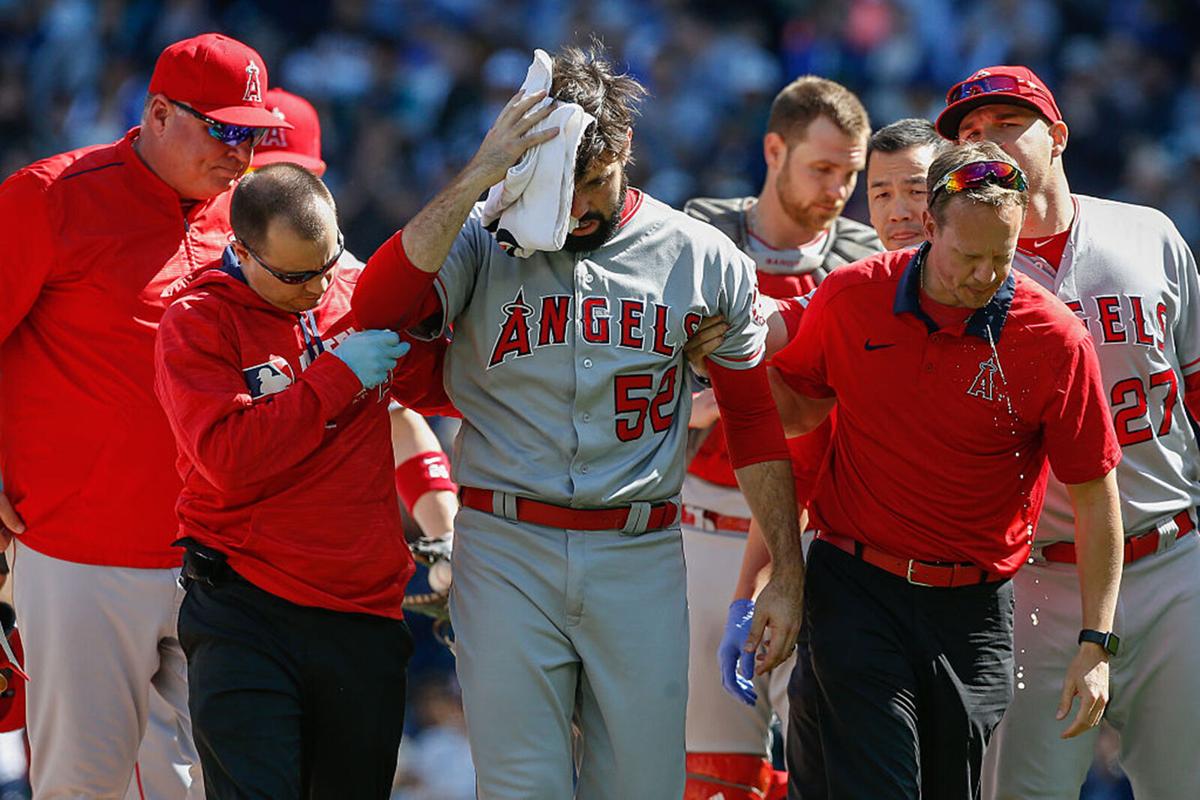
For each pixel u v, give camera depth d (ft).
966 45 179.93
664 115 171.12
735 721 71.10
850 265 56.13
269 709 50.57
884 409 54.39
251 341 51.62
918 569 54.54
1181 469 61.62
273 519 51.06
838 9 180.14
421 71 175.11
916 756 53.62
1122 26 181.68
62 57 175.52
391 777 54.03
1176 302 61.11
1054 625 60.64
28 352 58.80
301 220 49.90
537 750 52.90
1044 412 53.57
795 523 56.39
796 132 72.33
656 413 54.03
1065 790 61.36
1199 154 172.45
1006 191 51.13
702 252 54.29
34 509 58.85
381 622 52.65
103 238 57.98
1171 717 61.36
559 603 53.16
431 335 53.21
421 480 70.69
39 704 59.52
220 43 58.90
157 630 59.57
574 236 52.49
